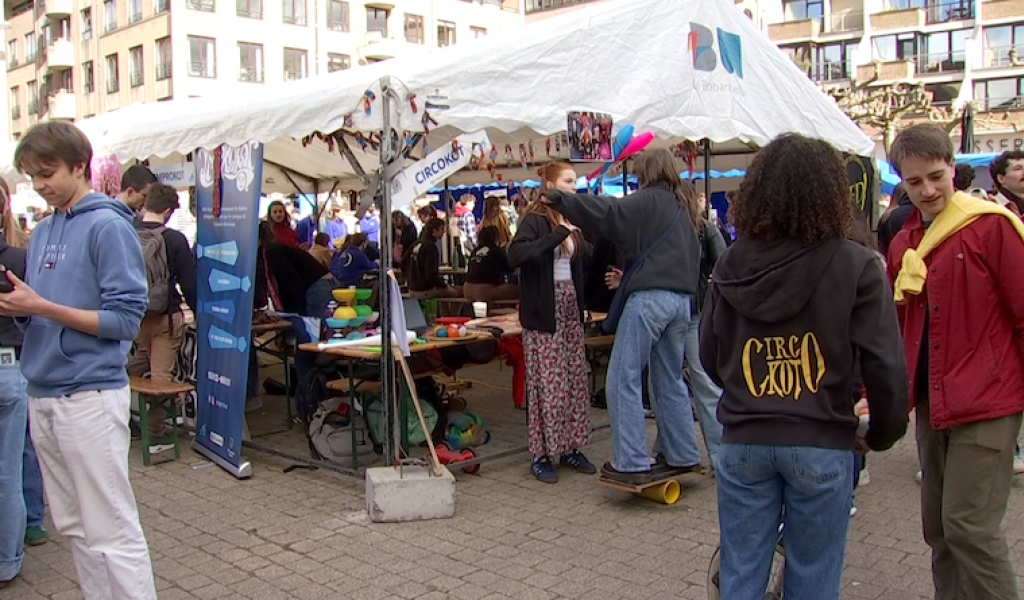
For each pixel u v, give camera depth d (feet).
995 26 139.54
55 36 153.89
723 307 8.18
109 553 9.91
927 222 9.93
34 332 9.84
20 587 12.71
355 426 18.52
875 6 148.36
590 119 17.11
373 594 12.32
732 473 8.01
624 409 15.74
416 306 19.31
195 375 20.67
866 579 12.68
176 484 17.76
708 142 22.29
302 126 16.38
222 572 13.17
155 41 132.87
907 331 10.08
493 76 16.07
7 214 12.86
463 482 17.69
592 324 22.85
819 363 7.61
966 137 45.85
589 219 14.93
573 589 12.38
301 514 15.78
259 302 24.31
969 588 9.52
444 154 15.96
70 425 9.64
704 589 12.32
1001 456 9.28
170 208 20.02
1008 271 9.16
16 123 170.50
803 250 7.57
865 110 70.79
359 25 151.02
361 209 16.78
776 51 21.49
